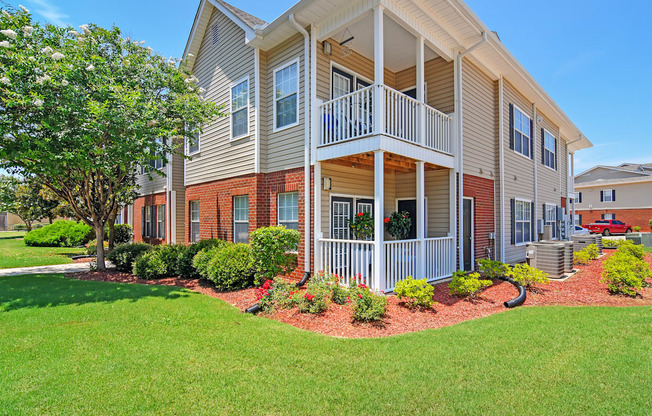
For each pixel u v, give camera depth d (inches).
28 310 216.8
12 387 119.7
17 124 269.6
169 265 350.9
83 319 197.8
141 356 146.2
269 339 167.0
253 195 344.5
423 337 171.0
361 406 110.6
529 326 185.0
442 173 341.7
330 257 282.0
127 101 288.8
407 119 277.3
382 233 248.2
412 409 109.1
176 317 202.5
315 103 293.3
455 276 255.8
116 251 396.5
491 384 123.8
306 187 295.3
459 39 318.3
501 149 402.9
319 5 268.1
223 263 284.5
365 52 342.6
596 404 111.1
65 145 278.5
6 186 439.5
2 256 523.8
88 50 319.3
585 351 151.4
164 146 343.9
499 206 401.7
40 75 258.1
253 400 113.6
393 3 258.5
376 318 198.8
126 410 107.5
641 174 1262.3
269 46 338.0
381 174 247.3
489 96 393.7
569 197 737.0
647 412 106.6
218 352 151.2
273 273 272.5
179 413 106.5
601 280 276.8
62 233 705.0
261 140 343.9
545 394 117.0
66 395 115.2
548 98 499.2
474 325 189.0
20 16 270.7
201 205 434.9
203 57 439.5
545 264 334.3
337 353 151.1
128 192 519.8
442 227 340.8
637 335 169.9
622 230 1145.4
